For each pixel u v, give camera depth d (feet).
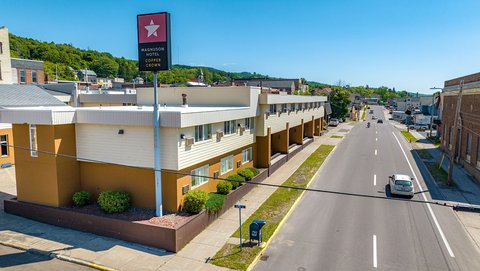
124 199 59.36
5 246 53.47
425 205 72.38
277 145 118.73
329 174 99.45
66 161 62.64
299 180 91.66
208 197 66.33
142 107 77.46
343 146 151.23
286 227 60.85
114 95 134.10
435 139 168.55
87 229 58.34
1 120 62.75
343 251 51.90
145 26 56.70
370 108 567.59
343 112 301.22
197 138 64.08
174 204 59.36
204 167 68.95
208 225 61.05
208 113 63.93
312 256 50.39
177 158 57.26
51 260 49.42
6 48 136.56
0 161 96.68
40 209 62.23
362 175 98.37
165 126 56.34
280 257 50.16
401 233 58.34
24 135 62.95
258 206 70.95
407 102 473.67
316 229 59.98
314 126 181.57
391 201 75.00
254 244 53.62
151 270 46.42
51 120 58.39
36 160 62.39
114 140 61.41
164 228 51.93
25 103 104.68
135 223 54.29
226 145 75.31
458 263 48.62
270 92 109.40
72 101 138.62
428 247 53.31
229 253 50.85
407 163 115.03
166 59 55.72
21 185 65.05
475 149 94.99
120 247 53.11
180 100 94.58
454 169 105.19
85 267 47.65
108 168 63.26
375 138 180.96
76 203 62.13
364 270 46.50
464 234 58.13
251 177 82.28
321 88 441.68
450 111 126.31
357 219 64.54
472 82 99.35
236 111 76.33
